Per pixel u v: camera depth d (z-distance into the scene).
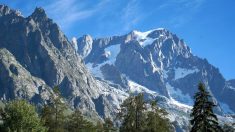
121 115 111.94
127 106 111.31
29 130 93.25
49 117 108.81
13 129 91.56
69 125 116.94
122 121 112.19
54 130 107.81
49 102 111.88
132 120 109.88
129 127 109.69
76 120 117.75
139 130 109.00
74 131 116.56
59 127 109.19
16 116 92.75
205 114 87.88
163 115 111.69
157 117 109.12
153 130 107.88
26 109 94.62
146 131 108.31
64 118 111.12
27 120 92.94
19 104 95.12
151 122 108.19
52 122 108.50
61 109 111.38
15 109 93.62
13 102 96.44
